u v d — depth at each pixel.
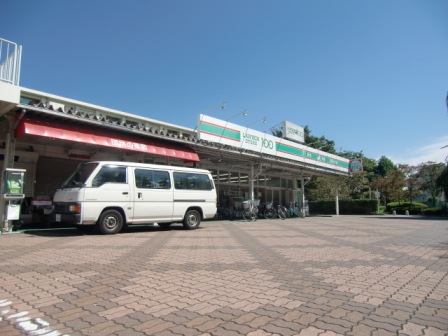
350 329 3.05
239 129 17.20
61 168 13.97
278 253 7.16
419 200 42.38
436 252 7.43
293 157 21.66
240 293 4.15
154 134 12.84
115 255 6.58
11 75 9.33
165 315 3.39
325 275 5.13
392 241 9.41
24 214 12.70
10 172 9.96
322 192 38.44
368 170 55.84
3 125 11.20
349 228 14.04
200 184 12.20
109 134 11.84
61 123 10.70
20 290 4.22
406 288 4.43
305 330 3.02
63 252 6.83
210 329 3.04
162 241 8.75
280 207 21.98
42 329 3.05
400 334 2.95
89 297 3.96
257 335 2.91
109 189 9.71
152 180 10.80
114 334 2.94
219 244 8.45
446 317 3.38
